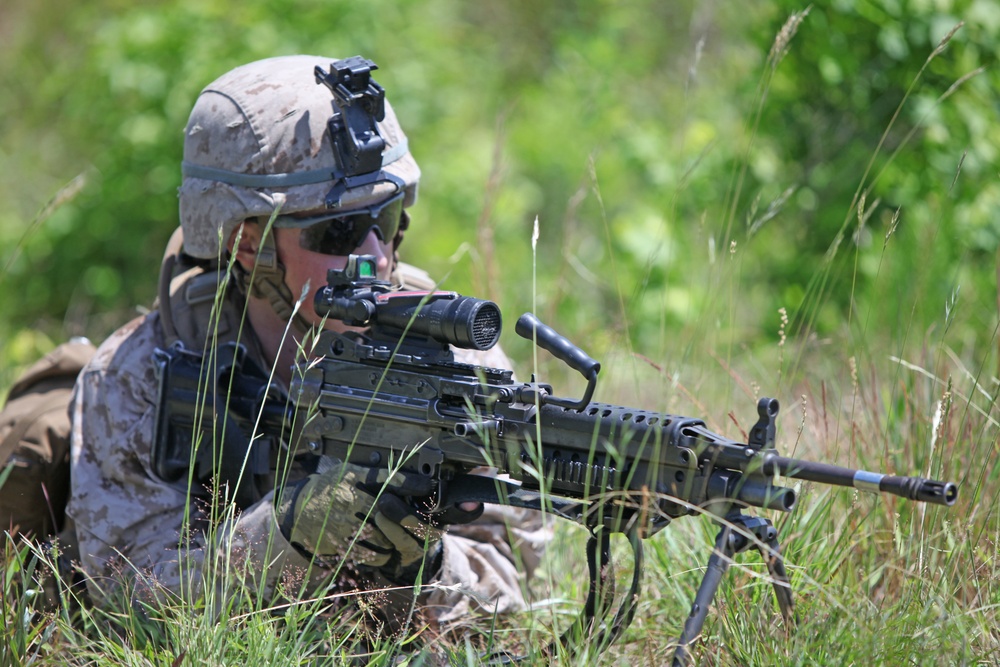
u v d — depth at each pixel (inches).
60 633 376.8
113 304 1119.6
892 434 448.5
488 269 623.8
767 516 428.1
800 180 869.2
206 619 352.8
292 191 402.9
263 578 360.8
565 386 682.8
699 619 310.7
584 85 1352.1
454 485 361.7
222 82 426.0
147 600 389.4
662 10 1515.7
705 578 315.3
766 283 861.2
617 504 326.0
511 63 1572.3
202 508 402.9
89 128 1219.9
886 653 332.5
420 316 352.2
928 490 282.7
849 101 851.4
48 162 1280.8
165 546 396.8
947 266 709.3
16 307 1115.9
